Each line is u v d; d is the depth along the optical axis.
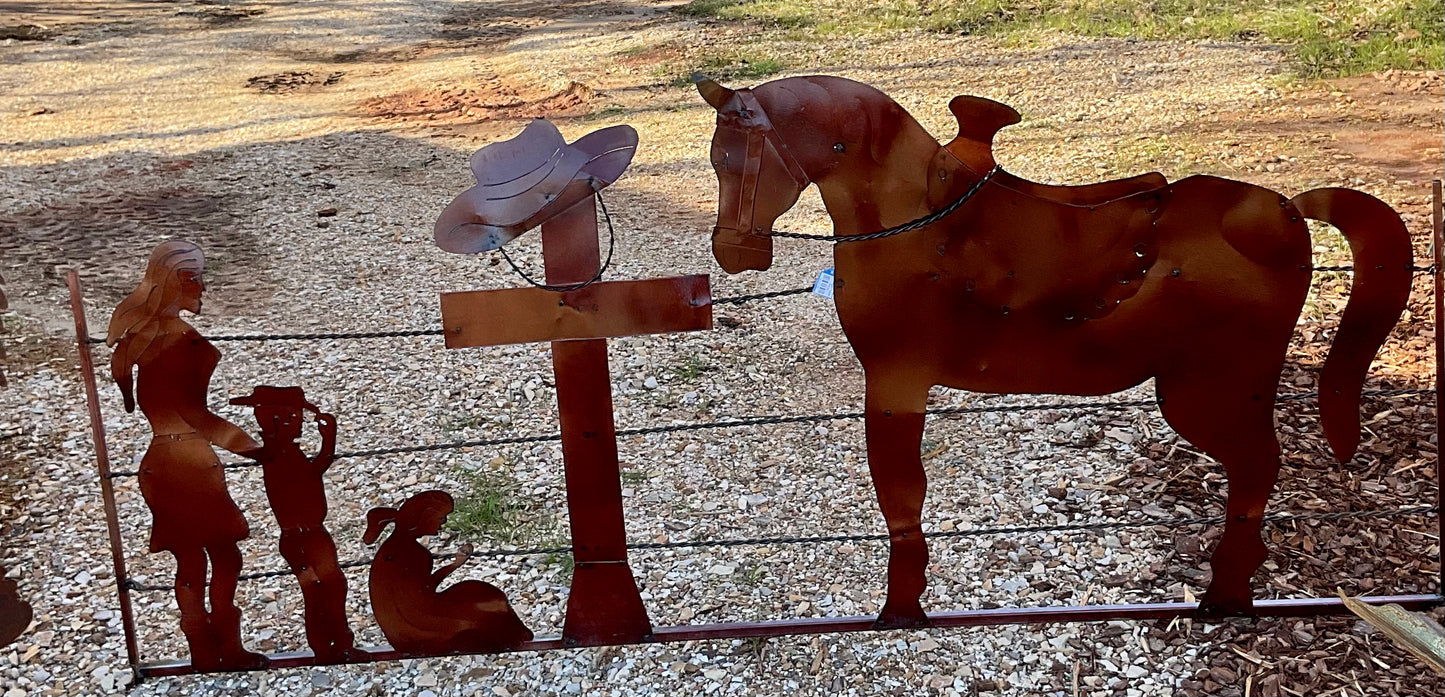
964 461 4.64
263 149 10.36
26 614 3.42
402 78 13.65
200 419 3.20
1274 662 3.37
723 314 6.30
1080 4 13.88
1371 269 3.17
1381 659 3.35
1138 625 3.57
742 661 3.55
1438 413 3.38
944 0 14.78
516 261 7.22
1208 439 3.32
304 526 3.30
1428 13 11.44
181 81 13.92
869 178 3.06
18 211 8.57
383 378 5.64
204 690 3.51
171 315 3.11
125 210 8.56
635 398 5.36
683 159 9.51
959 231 3.10
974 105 2.99
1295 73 10.41
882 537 3.41
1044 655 3.48
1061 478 4.45
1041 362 3.23
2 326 6.28
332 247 7.62
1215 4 13.21
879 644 3.58
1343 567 3.77
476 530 4.35
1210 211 3.08
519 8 18.45
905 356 3.23
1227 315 3.16
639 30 15.34
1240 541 3.41
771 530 4.28
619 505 3.30
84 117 12.10
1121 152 8.70
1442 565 3.46
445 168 9.55
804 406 5.23
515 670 3.55
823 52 13.12
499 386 5.51
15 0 19.39
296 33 17.00
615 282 3.09
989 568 3.92
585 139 3.05
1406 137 8.40
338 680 3.54
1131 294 3.15
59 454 4.96
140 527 4.41
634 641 3.45
